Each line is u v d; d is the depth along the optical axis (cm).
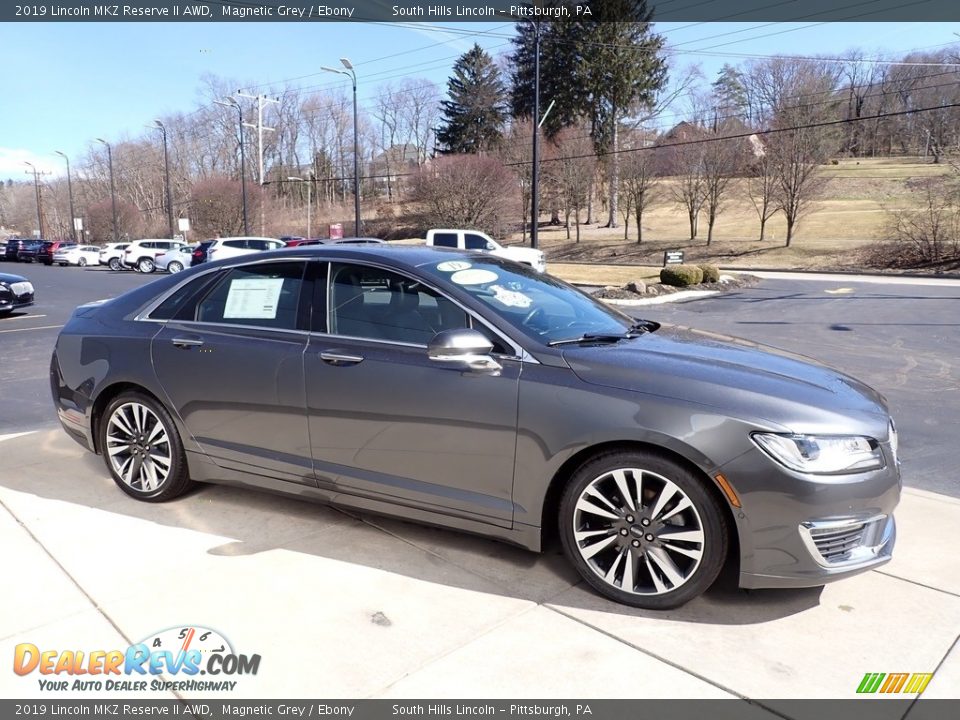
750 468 266
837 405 284
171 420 388
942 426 620
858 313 1559
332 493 354
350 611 289
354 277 353
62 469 460
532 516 304
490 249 2184
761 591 308
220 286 389
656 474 281
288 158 7438
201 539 355
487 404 305
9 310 1505
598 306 387
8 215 12194
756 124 4197
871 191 4831
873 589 311
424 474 326
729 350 334
